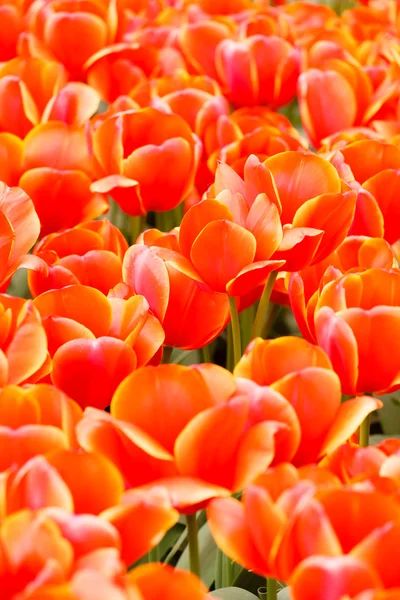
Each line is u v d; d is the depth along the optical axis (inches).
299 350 38.0
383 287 40.8
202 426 35.7
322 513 33.7
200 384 36.6
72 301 40.1
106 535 33.7
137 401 36.5
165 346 43.4
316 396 37.2
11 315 38.5
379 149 47.4
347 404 37.7
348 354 39.7
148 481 36.6
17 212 42.5
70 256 42.8
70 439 36.2
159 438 36.6
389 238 47.2
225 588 41.0
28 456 35.5
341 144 49.3
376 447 37.0
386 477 35.0
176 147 47.5
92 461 34.9
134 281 41.4
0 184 42.6
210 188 42.9
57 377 39.3
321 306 40.8
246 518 35.2
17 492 34.4
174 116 48.2
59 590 29.4
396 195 46.2
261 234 41.0
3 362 37.5
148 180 47.9
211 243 40.8
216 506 35.4
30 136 48.8
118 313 40.3
